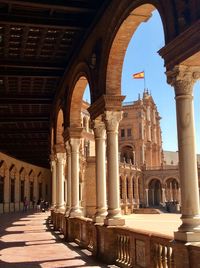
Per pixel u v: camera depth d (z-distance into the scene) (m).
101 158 12.41
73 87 15.95
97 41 12.24
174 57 7.11
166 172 80.19
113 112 11.38
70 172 17.17
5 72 17.08
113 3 10.52
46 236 17.30
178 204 74.06
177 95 7.19
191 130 7.08
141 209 71.25
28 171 47.00
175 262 6.87
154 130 95.31
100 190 12.24
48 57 16.33
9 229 20.72
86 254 11.97
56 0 11.65
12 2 11.26
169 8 7.31
